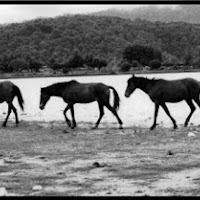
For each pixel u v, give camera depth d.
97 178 11.55
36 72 153.00
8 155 15.43
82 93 22.62
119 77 109.31
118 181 11.14
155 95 21.70
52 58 165.88
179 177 11.36
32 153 15.67
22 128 23.36
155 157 14.17
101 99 22.55
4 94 24.16
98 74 135.62
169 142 17.06
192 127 21.81
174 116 28.86
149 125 23.84
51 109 37.53
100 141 17.95
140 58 149.25
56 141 18.34
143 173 11.94
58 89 23.22
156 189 10.18
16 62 157.25
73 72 142.12
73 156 14.86
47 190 10.34
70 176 11.88
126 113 31.95
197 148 15.48
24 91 68.00
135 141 17.67
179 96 21.89
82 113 32.84
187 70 136.25
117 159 14.06
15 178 11.75
